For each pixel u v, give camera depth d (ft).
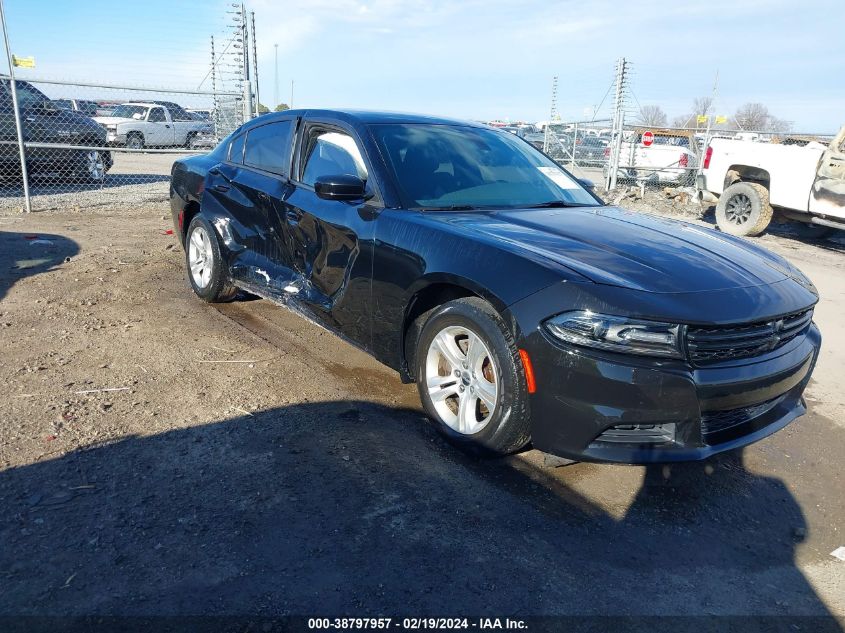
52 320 15.55
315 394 12.34
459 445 10.34
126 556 7.66
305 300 13.35
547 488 9.72
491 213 11.72
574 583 7.78
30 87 36.68
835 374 15.89
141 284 19.10
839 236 38.34
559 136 57.36
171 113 67.51
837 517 9.77
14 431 10.29
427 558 7.98
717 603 7.68
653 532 8.94
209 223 16.48
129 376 12.61
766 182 36.58
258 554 7.83
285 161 14.70
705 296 8.98
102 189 40.86
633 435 8.75
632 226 11.72
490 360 9.59
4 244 23.31
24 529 8.00
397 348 11.39
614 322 8.39
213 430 10.71
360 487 9.36
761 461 11.35
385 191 11.91
